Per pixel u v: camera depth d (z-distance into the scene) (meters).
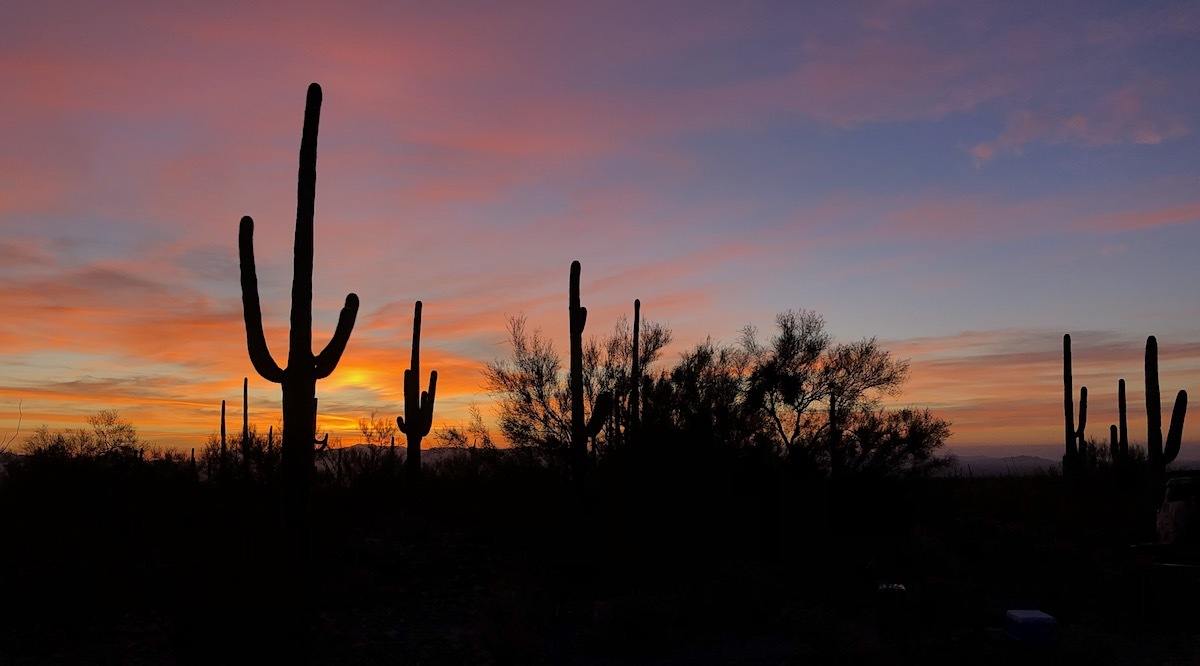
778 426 21.95
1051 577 17.61
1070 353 35.25
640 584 16.69
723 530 18.64
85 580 13.79
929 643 12.54
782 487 19.42
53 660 11.22
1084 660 11.69
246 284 11.34
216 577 10.76
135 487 18.94
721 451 20.02
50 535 16.27
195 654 10.54
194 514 16.06
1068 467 34.69
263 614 10.51
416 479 24.41
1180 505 19.00
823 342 22.20
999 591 16.92
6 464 20.88
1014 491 33.88
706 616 13.90
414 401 24.92
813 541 19.20
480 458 23.06
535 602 14.63
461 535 19.98
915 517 22.16
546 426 21.38
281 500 11.13
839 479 20.94
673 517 18.17
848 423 21.86
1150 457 24.44
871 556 19.25
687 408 20.69
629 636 12.60
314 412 11.38
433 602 14.84
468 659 11.80
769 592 14.77
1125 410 34.56
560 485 20.16
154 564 14.36
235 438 26.50
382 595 14.96
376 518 21.44
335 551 17.11
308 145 11.78
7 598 13.27
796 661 11.75
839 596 15.84
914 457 21.72
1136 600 14.81
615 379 22.14
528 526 19.12
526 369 21.73
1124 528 25.41
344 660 11.52
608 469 19.81
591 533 18.06
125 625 12.50
